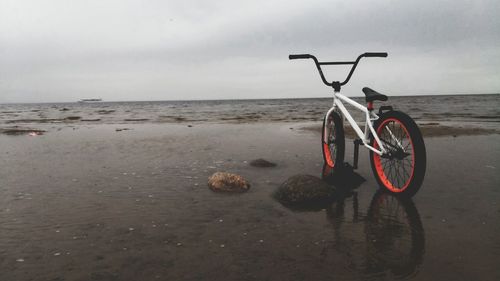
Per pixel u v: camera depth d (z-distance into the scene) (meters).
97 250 2.50
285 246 2.52
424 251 2.38
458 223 2.91
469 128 12.02
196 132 12.62
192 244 2.59
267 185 4.48
